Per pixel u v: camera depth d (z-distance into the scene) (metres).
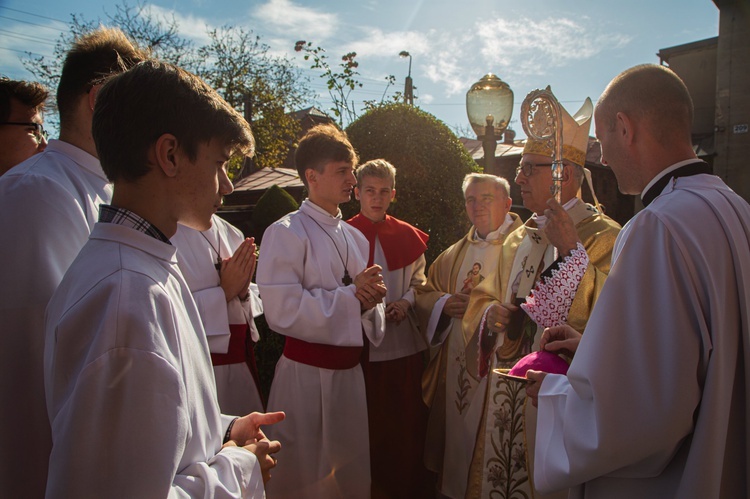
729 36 18.44
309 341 2.78
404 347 3.57
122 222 1.17
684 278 1.40
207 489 1.11
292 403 2.78
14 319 1.44
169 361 1.04
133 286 1.06
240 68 24.94
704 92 20.50
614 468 1.40
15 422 1.44
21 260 1.46
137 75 1.18
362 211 3.83
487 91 4.19
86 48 1.73
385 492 3.44
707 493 1.32
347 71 9.06
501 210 3.63
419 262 3.92
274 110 24.12
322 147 3.00
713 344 1.36
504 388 2.91
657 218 1.49
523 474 2.83
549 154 2.89
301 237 2.88
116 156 1.18
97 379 0.97
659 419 1.34
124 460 0.97
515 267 3.06
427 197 5.01
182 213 1.25
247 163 23.20
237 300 2.73
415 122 5.12
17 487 1.44
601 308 1.47
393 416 3.48
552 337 2.04
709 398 1.34
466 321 3.21
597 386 1.40
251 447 1.38
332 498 2.76
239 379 2.68
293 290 2.75
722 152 18.64
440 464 3.47
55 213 1.54
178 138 1.19
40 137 2.19
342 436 2.81
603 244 2.63
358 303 2.81
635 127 1.64
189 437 1.12
